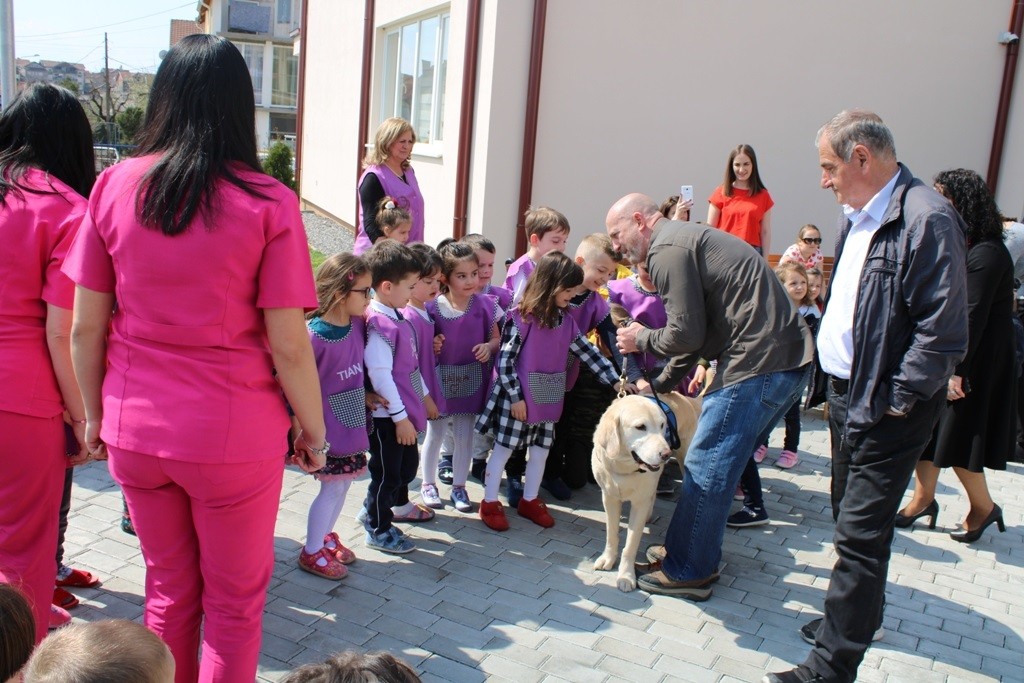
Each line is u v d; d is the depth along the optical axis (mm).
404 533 4301
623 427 3750
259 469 2285
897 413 2934
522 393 4320
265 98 45812
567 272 4270
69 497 3430
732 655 3389
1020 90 9289
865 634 3078
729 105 8742
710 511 3732
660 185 8703
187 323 2162
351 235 14180
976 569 4355
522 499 4613
